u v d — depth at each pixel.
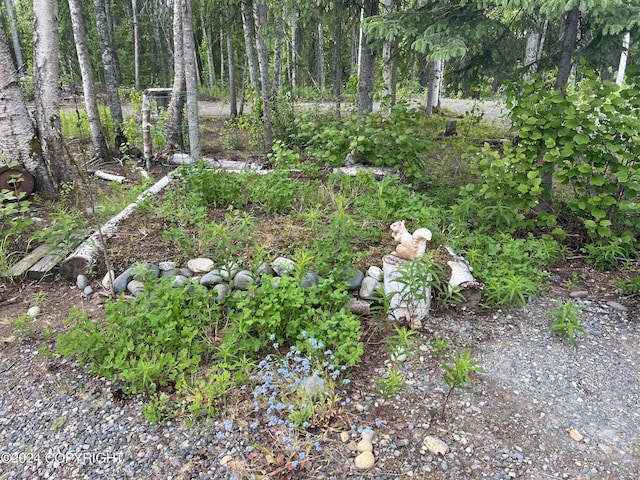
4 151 6.76
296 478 2.65
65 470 2.73
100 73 25.44
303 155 9.39
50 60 6.84
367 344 3.81
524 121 5.42
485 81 7.70
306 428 2.95
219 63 32.38
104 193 7.70
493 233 5.57
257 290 3.73
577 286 4.81
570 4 4.66
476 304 4.35
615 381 3.46
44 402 3.26
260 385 3.28
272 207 5.77
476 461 2.77
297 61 17.48
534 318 4.23
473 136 10.56
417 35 6.45
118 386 3.38
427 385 3.38
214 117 16.22
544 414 3.14
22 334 3.96
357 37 23.91
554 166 5.73
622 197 5.34
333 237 4.59
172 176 6.68
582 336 3.99
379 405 3.19
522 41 8.53
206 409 3.06
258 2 8.38
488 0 5.72
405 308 4.03
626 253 5.10
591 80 5.08
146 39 25.84
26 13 24.91
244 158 9.95
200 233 5.05
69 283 4.80
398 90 16.98
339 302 3.87
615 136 5.12
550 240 5.32
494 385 3.40
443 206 6.01
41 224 6.08
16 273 4.79
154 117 10.96
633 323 4.19
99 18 10.36
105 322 3.99
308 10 8.57
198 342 3.61
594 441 2.92
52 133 7.06
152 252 4.91
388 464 2.75
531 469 2.72
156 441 2.91
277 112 10.84
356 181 6.43
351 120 7.60
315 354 3.43
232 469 2.70
